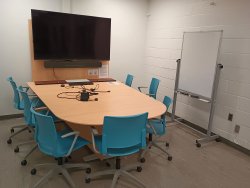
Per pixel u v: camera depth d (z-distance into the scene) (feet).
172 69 15.30
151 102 9.42
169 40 15.35
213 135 12.02
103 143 6.61
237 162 9.78
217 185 8.08
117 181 7.95
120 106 8.69
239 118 10.93
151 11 16.97
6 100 13.42
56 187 7.47
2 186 7.39
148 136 10.42
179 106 14.83
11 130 11.41
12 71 13.29
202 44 11.64
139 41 17.62
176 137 12.07
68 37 13.24
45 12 12.26
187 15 13.71
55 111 7.76
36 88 11.09
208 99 11.51
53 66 13.11
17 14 12.74
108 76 15.34
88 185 7.65
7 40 12.78
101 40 14.38
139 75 18.37
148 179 8.18
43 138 6.81
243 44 10.52
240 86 10.78
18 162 8.85
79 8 14.65
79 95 9.99
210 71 11.26
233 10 10.86
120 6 16.15
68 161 8.97
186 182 8.14
